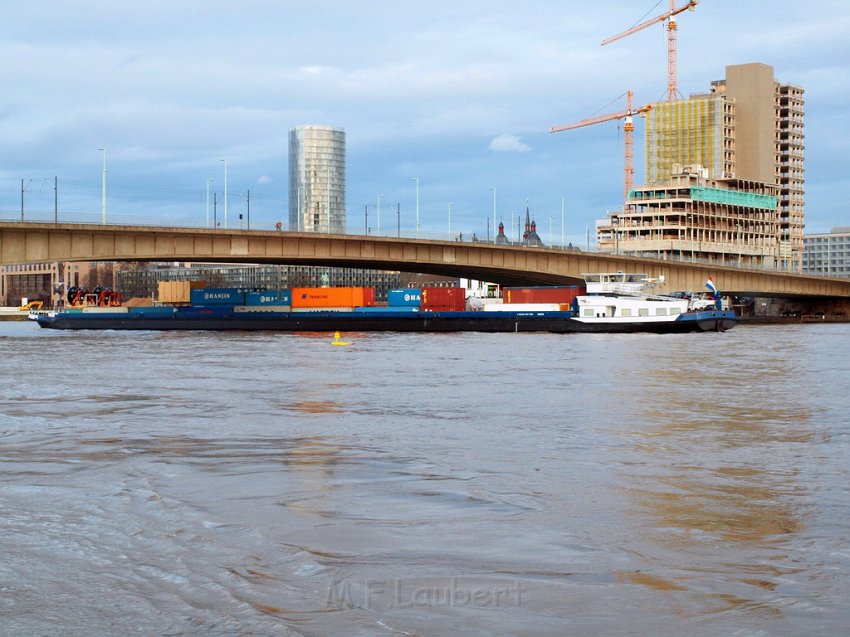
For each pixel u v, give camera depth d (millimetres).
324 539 17828
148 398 45125
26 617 13578
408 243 129625
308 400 43750
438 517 19641
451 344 97500
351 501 21266
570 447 29312
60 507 20625
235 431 33281
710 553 16844
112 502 21156
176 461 26859
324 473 24859
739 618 13484
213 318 146750
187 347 95375
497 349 87438
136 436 32125
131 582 15133
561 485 23109
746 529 18594
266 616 13555
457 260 133375
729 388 49000
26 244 100625
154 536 18016
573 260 146125
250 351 86500
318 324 138750
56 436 32219
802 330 153000
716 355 77688
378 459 27094
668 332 123688
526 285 162875
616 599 14297
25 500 21391
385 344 98312
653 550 17031
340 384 51906
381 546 17312
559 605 14039
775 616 13555
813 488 22750
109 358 77312
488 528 18688
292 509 20438
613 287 129000
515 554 16781
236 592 14625
